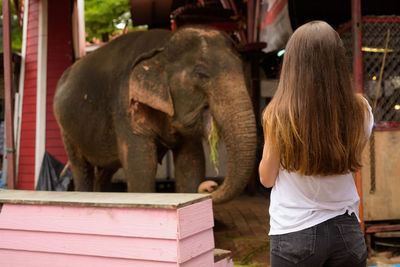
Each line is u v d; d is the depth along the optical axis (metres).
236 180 4.50
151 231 2.12
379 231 4.83
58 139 8.41
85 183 6.28
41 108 8.45
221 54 4.75
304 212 1.72
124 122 5.07
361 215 4.80
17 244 2.48
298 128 1.66
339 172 1.68
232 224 6.13
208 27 5.07
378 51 5.00
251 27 9.18
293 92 1.70
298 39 1.74
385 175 4.88
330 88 1.67
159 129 5.10
